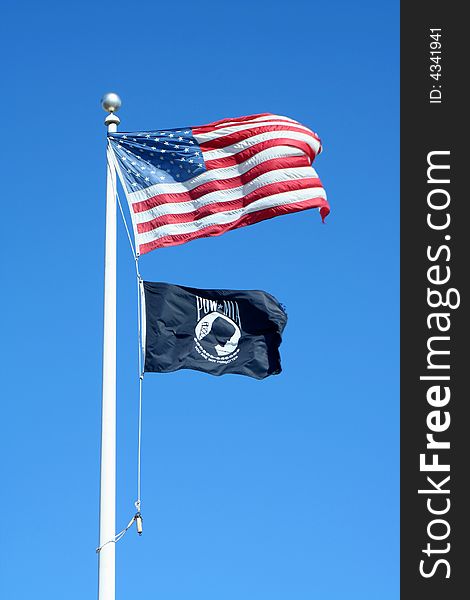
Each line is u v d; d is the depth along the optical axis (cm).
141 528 1719
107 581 1659
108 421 1756
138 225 2009
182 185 2041
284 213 2020
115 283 1859
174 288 2011
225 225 2022
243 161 2058
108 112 2048
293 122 2106
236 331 2030
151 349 1961
